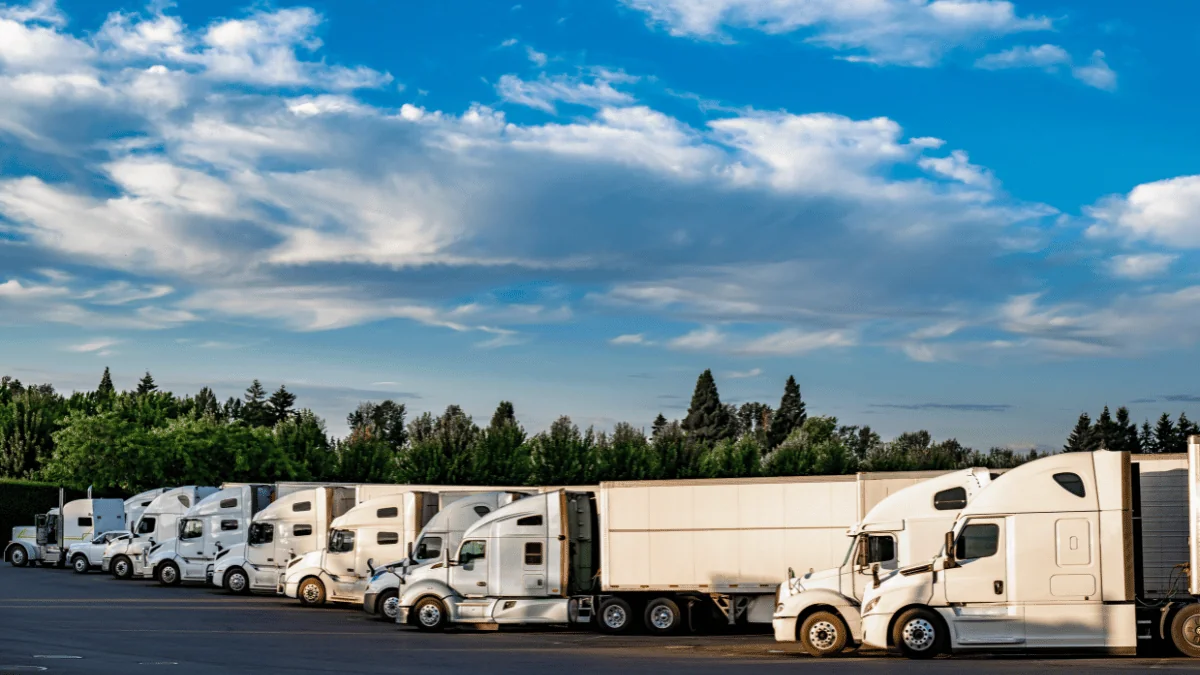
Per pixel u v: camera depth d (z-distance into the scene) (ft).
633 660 73.77
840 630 77.30
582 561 97.91
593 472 199.21
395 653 77.25
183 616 105.91
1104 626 71.72
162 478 213.87
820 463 235.61
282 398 459.32
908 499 78.43
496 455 197.98
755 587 92.94
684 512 94.63
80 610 110.52
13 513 215.51
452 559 96.84
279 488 142.20
